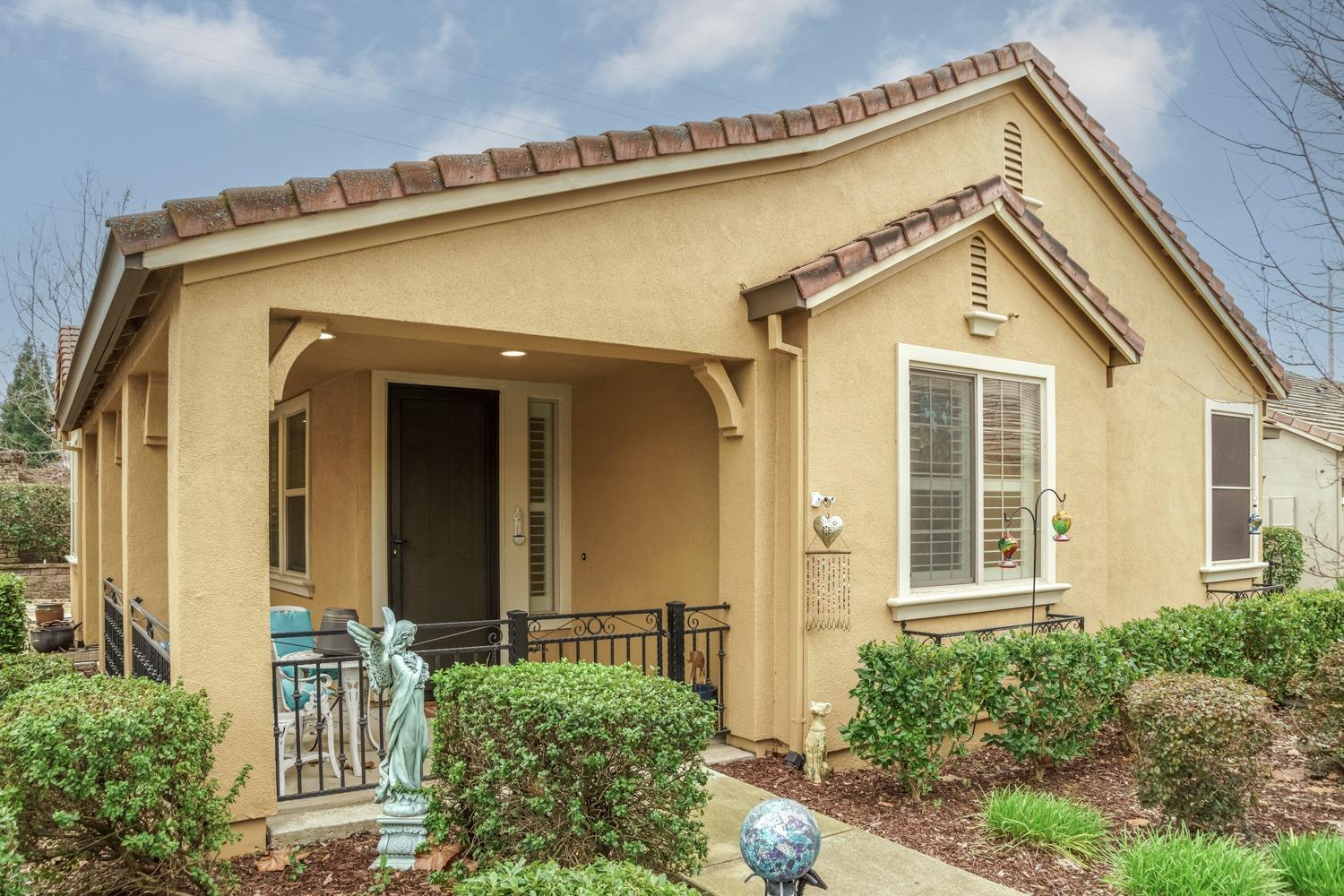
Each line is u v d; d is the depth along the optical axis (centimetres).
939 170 752
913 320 669
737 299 614
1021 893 406
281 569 945
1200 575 957
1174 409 943
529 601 852
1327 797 577
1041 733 581
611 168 541
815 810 521
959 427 705
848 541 625
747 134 600
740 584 625
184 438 427
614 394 820
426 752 434
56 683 396
